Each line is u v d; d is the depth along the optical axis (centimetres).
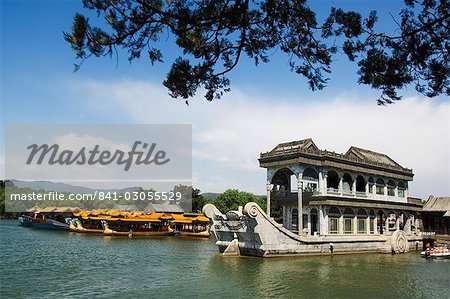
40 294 2708
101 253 5041
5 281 3120
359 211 5506
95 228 9169
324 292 2898
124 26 1066
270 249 4350
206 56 1325
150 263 4169
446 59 1156
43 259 4369
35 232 8825
